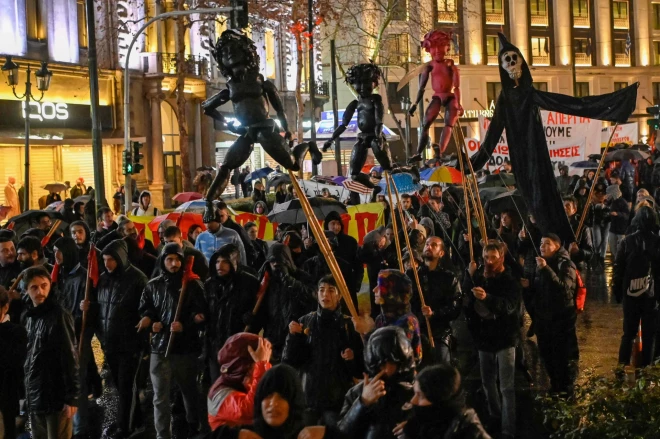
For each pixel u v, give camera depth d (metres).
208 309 8.70
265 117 6.80
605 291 16.66
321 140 38.00
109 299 8.93
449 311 8.29
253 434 4.25
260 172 35.06
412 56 54.06
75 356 7.29
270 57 48.19
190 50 40.69
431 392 4.25
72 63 33.12
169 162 40.00
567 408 6.09
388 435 4.82
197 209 15.84
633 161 29.33
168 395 8.50
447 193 17.08
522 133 11.59
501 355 8.23
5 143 28.75
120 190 29.84
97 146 19.06
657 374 6.02
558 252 9.33
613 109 11.28
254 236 13.20
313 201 15.02
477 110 65.94
